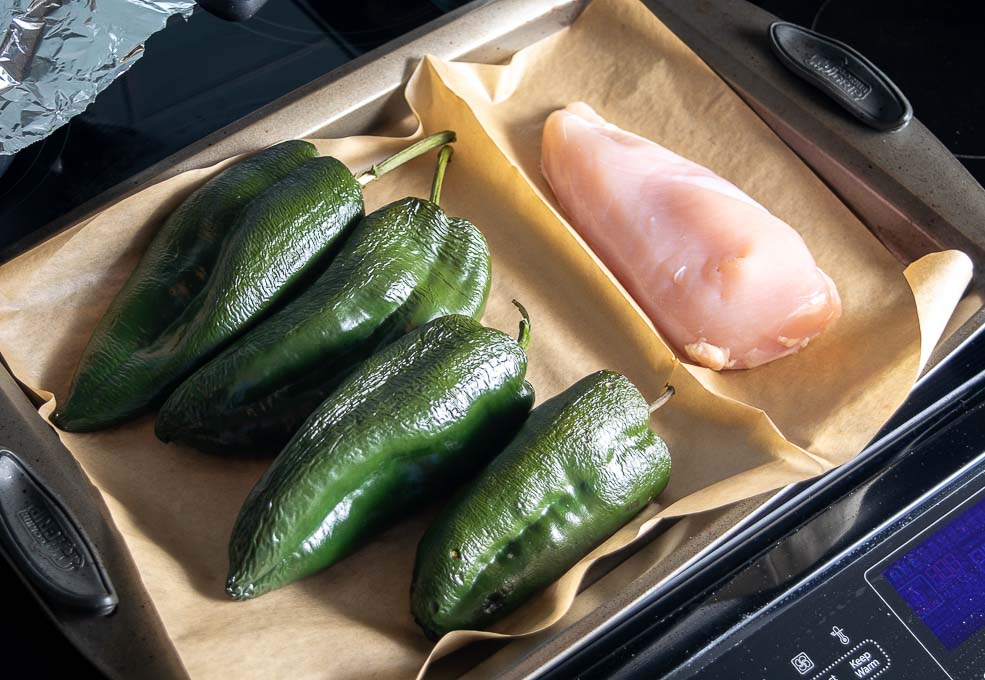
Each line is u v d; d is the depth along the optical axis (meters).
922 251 0.60
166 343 0.55
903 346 0.56
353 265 0.54
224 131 0.61
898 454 0.52
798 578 0.48
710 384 0.58
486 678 0.47
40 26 0.58
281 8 0.69
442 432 0.49
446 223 0.57
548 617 0.47
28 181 0.62
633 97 0.66
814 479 0.51
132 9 0.59
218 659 0.47
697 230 0.58
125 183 0.59
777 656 0.46
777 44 0.65
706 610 0.47
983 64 0.68
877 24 0.70
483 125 0.62
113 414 0.54
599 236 0.61
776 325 0.57
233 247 0.55
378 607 0.50
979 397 0.54
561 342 0.59
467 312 0.56
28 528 0.48
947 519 0.50
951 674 0.46
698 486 0.53
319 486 0.48
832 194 0.62
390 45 0.65
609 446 0.50
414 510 0.51
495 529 0.48
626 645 0.47
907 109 0.62
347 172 0.58
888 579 0.48
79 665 0.47
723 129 0.65
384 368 0.50
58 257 0.57
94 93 0.59
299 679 0.47
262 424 0.53
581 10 0.68
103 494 0.50
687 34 0.67
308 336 0.52
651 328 0.58
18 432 0.52
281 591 0.50
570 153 0.62
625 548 0.51
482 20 0.66
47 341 0.57
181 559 0.50
